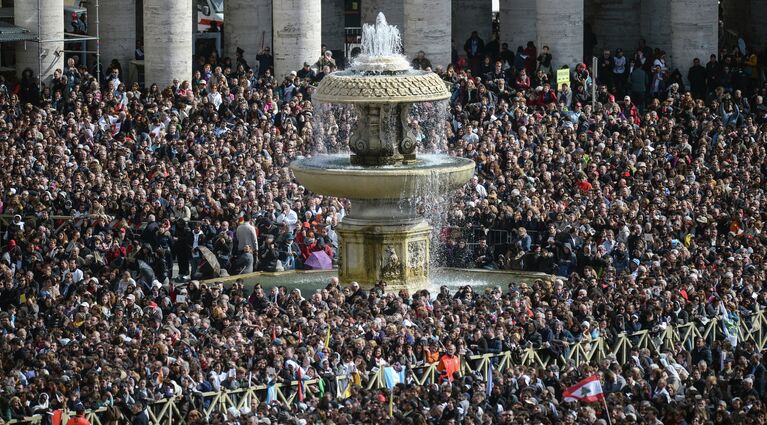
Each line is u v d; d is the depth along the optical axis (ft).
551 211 538.47
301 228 539.70
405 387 400.26
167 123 609.42
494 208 542.98
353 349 424.46
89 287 465.88
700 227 533.55
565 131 612.70
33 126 586.86
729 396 418.92
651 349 454.81
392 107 502.38
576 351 447.01
